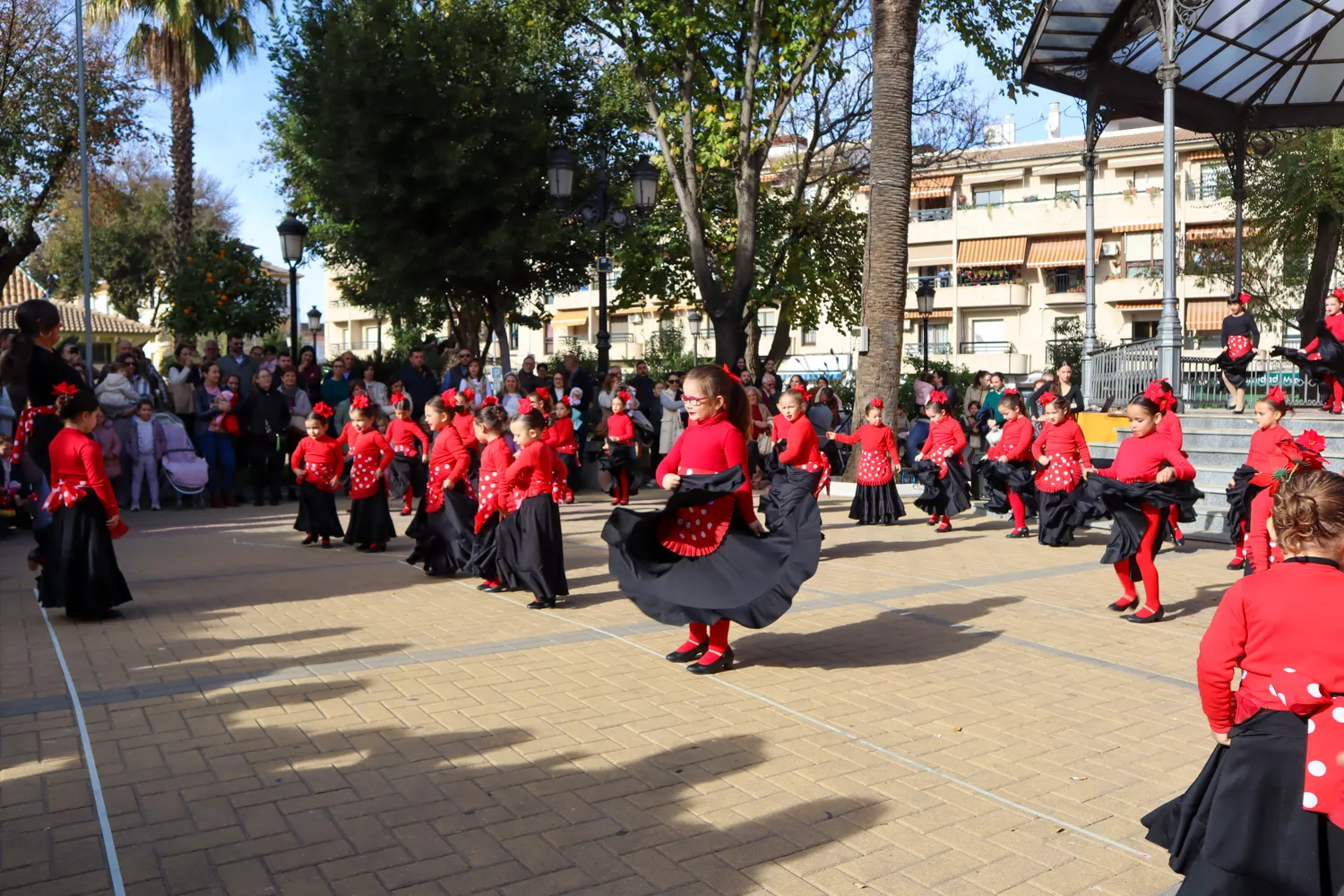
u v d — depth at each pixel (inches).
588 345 2222.0
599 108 885.8
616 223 957.8
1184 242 1626.5
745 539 235.1
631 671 237.1
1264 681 108.7
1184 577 370.6
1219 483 526.3
